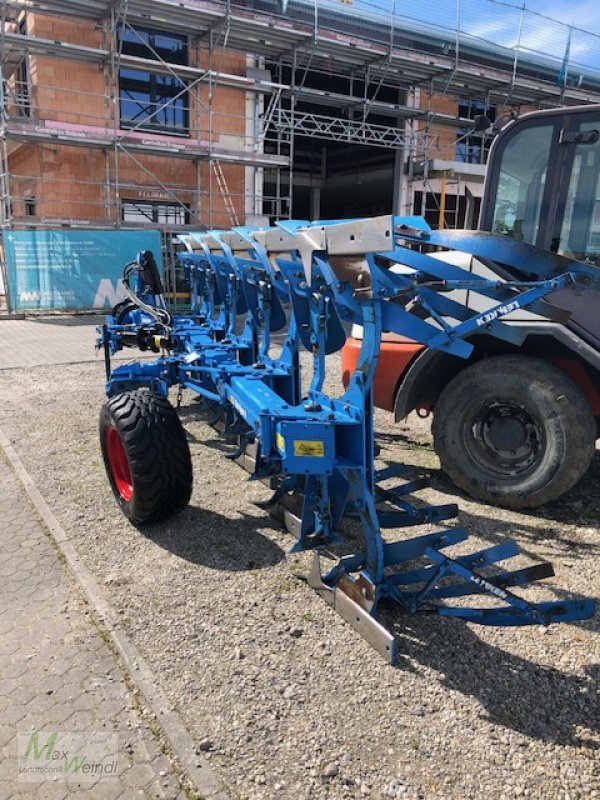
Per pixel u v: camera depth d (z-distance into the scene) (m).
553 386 3.79
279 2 15.27
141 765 2.09
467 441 4.14
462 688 2.44
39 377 7.77
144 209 16.12
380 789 2.00
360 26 16.28
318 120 20.03
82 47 13.52
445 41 17.17
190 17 13.85
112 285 14.26
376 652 2.63
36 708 2.32
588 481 4.55
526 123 3.94
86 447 5.13
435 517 3.51
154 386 5.04
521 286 2.64
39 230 14.05
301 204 28.17
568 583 3.21
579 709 2.35
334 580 2.98
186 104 15.94
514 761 2.11
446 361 4.34
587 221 3.85
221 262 5.21
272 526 3.76
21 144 15.87
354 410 2.73
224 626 2.79
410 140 18.67
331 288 2.78
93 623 2.82
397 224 2.69
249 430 4.50
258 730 2.22
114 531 3.68
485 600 3.04
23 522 3.83
